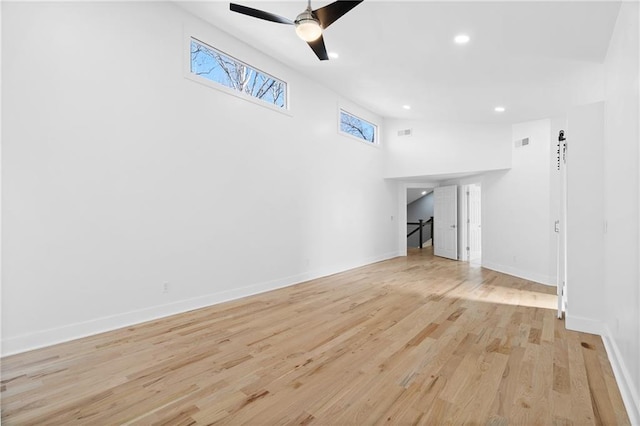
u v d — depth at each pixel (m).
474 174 7.28
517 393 2.16
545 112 5.46
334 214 6.39
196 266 4.03
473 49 3.69
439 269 6.79
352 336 3.15
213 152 4.22
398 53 4.08
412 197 11.51
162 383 2.28
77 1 3.07
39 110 2.85
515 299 4.50
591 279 3.21
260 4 3.47
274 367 2.52
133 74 3.46
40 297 2.87
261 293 4.81
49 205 2.91
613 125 2.80
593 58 3.50
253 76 4.85
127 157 3.41
